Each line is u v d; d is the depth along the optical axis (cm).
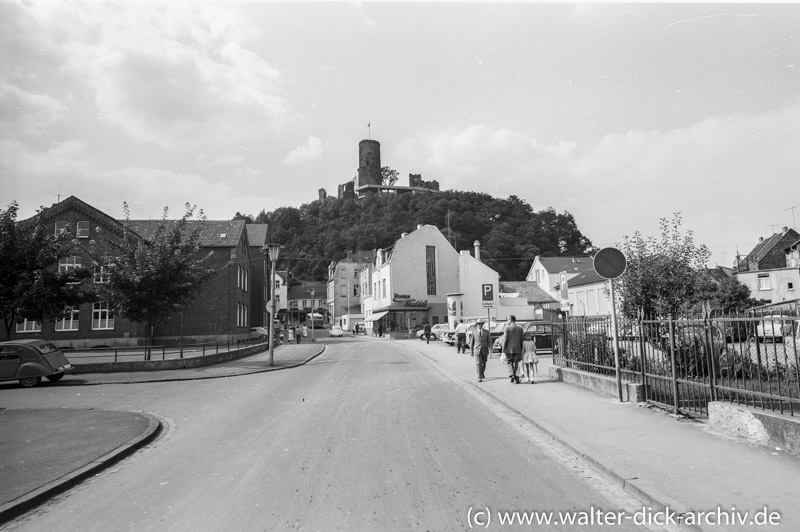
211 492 545
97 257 2214
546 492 526
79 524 474
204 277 2372
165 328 3784
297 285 10400
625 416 863
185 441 811
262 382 1642
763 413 654
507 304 5850
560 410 947
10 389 1586
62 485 580
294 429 866
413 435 799
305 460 661
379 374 1792
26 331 3444
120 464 688
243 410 1093
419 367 2048
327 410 1054
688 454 620
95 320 3531
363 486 548
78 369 1984
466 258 6025
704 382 801
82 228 3547
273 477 590
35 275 2072
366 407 1081
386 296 6078
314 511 478
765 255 5334
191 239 2328
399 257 5959
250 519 464
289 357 2716
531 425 866
